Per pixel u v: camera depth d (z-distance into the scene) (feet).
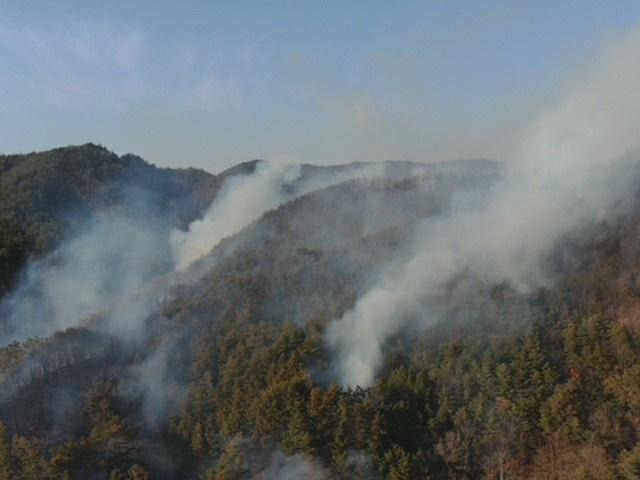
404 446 250.78
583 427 228.43
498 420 243.19
